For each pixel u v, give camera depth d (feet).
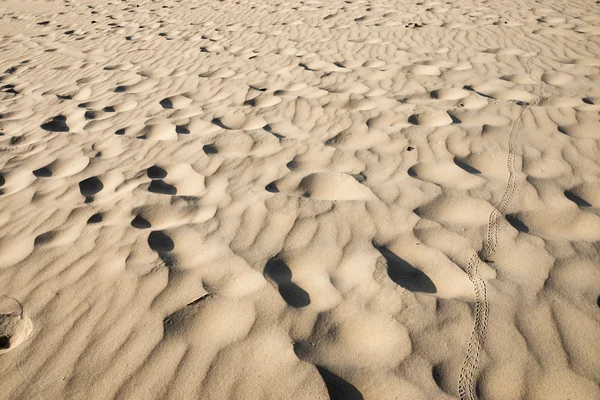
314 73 15.47
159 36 23.17
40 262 7.22
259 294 6.23
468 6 23.50
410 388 4.83
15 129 13.20
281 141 10.82
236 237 7.49
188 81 16.01
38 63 20.40
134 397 4.96
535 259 6.44
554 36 17.19
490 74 13.84
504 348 5.18
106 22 28.02
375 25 21.22
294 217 7.88
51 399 5.02
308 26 22.36
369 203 8.07
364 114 11.84
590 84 12.34
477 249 6.75
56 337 5.79
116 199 8.95
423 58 16.02
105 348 5.58
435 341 5.34
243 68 16.84
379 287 6.21
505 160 9.00
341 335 5.54
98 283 6.64
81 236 7.82
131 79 16.88
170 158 10.50
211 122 12.32
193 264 6.93
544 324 5.42
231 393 4.92
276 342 5.49
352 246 7.06
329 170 9.32
